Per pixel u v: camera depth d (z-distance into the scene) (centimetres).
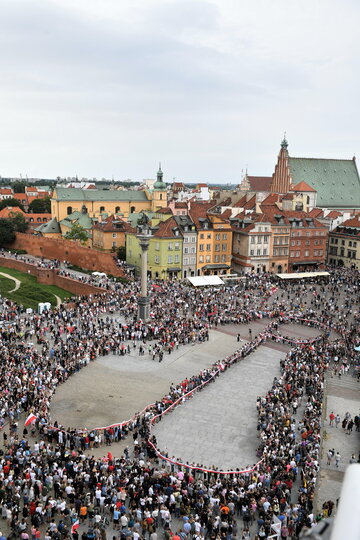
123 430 5556
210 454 5147
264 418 5762
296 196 17662
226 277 13575
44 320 9325
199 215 14638
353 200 19938
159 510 3900
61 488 4078
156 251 13800
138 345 8450
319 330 9631
